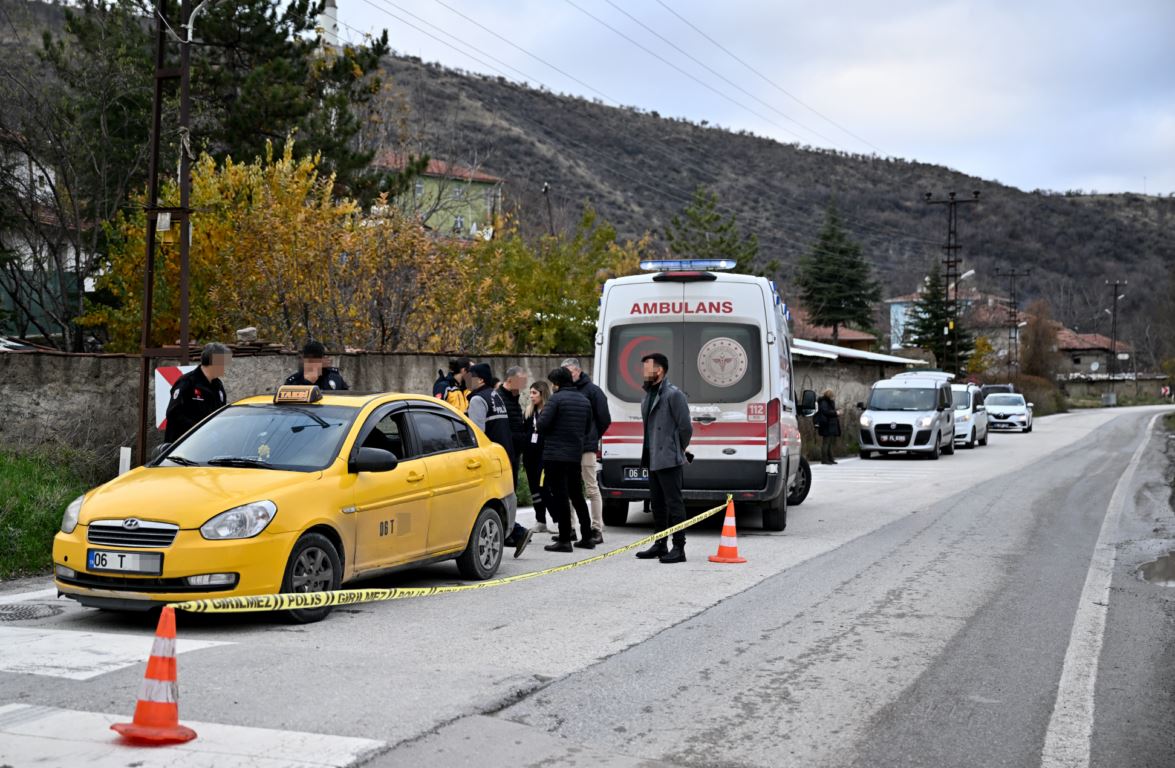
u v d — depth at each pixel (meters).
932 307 80.50
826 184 155.12
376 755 4.73
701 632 7.46
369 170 29.06
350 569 8.05
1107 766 4.91
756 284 13.36
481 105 131.25
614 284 13.72
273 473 7.82
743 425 13.15
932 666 6.65
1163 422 56.06
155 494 7.39
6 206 25.77
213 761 4.57
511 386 13.12
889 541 12.55
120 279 21.23
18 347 24.23
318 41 27.81
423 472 8.91
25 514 10.57
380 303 20.72
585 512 11.98
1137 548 12.07
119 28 26.56
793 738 5.22
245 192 20.67
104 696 5.55
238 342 16.64
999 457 30.19
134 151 26.19
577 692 5.90
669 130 155.50
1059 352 96.19
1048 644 7.30
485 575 9.80
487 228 33.81
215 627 7.45
